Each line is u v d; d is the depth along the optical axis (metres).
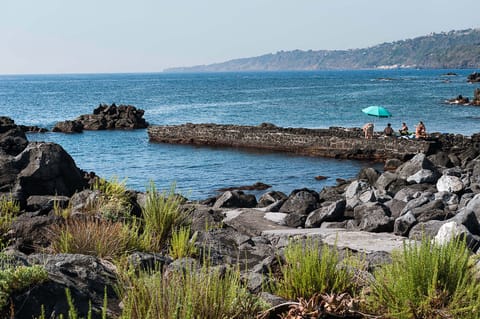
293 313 5.55
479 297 5.18
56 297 5.40
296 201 14.84
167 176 30.89
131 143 47.09
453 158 30.91
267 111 76.31
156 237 9.23
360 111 72.56
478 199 12.63
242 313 5.41
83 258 6.90
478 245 9.02
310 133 42.66
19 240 8.62
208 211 13.08
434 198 15.03
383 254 8.26
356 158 37.25
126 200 11.09
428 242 5.87
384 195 16.14
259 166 34.19
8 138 21.33
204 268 5.66
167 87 175.88
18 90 167.00
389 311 5.54
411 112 69.94
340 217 13.34
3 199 11.56
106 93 142.12
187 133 46.28
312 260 6.34
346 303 5.66
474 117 62.75
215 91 141.38
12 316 5.04
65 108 93.94
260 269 7.32
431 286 5.39
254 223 12.55
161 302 5.02
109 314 5.41
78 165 35.47
